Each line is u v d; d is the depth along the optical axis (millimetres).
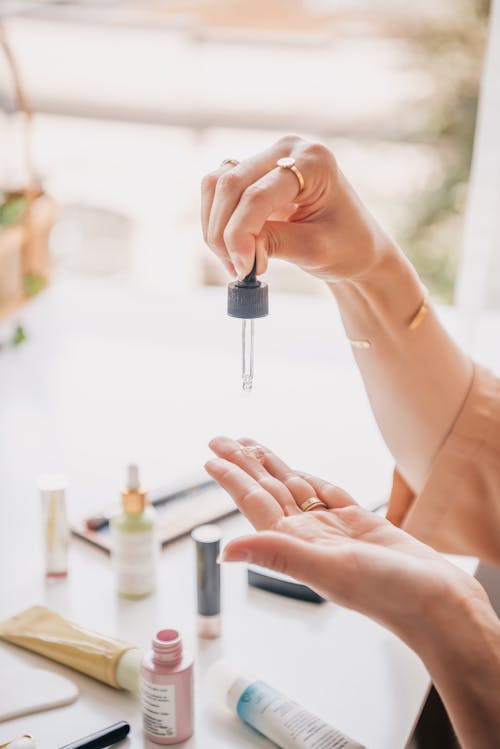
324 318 1851
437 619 674
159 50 1701
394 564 672
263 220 743
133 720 838
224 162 831
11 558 1097
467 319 1610
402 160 1843
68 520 1158
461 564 1073
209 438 1432
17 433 1421
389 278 923
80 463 1337
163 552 1114
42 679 877
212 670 863
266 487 813
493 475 975
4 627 945
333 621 986
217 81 1708
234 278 815
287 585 1021
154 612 1001
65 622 938
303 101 1717
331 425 1485
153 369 1682
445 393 978
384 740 813
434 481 990
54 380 1619
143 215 1879
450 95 1795
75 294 1930
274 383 1645
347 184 846
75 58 1727
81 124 1781
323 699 865
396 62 1731
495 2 1435
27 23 1706
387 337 971
